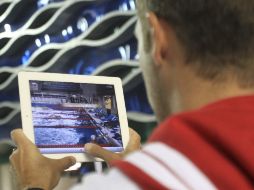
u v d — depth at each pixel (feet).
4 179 15.38
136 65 13.08
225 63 1.42
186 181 1.18
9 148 16.29
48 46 15.40
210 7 1.42
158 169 1.20
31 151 2.63
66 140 2.81
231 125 1.26
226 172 1.19
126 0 13.55
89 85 3.01
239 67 1.41
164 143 1.27
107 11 14.05
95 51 14.39
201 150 1.22
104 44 13.93
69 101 2.92
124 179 1.22
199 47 1.44
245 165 1.20
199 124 1.27
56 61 15.21
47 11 15.44
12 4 16.19
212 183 1.17
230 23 1.41
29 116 2.78
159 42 1.52
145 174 1.19
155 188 1.17
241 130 1.25
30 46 16.15
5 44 16.81
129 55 13.44
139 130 13.12
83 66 14.80
